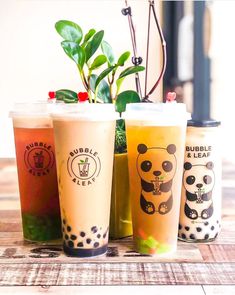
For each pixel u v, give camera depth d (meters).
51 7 1.96
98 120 0.62
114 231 0.75
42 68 2.02
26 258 0.65
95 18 1.95
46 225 0.73
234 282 0.56
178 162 0.67
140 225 0.67
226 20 2.12
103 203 0.66
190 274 0.59
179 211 0.71
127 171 0.75
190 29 2.11
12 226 0.83
